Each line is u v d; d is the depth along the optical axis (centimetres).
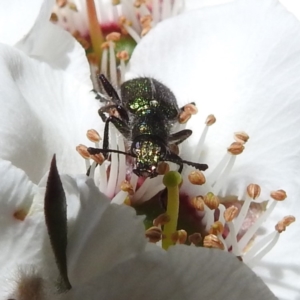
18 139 9
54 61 10
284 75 10
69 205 8
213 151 11
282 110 10
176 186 10
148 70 11
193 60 11
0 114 9
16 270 8
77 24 12
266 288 8
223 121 11
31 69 10
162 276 8
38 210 9
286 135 10
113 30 12
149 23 12
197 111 10
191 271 8
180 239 10
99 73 11
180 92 11
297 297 10
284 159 10
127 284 8
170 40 11
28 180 9
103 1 12
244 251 10
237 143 10
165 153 10
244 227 10
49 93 10
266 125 10
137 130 10
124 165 10
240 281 8
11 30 10
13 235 9
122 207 8
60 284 8
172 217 10
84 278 8
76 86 10
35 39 10
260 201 10
